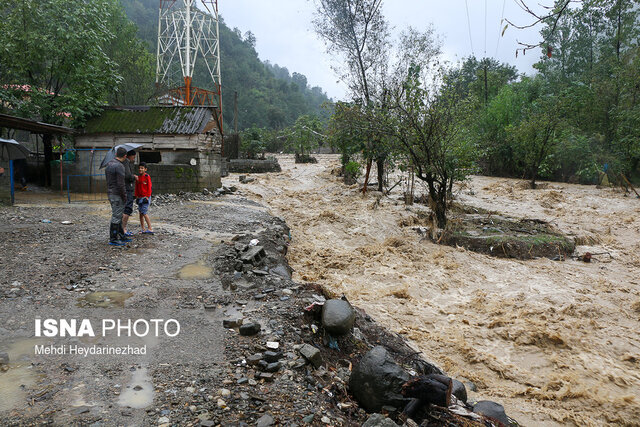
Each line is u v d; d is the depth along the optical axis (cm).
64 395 387
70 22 1934
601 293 1048
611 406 599
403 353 630
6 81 1902
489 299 991
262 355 473
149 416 363
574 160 3130
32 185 1919
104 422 351
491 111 3825
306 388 432
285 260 987
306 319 591
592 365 709
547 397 616
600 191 2722
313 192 2350
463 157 1794
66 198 1588
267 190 2333
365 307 898
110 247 884
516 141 3284
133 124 1917
